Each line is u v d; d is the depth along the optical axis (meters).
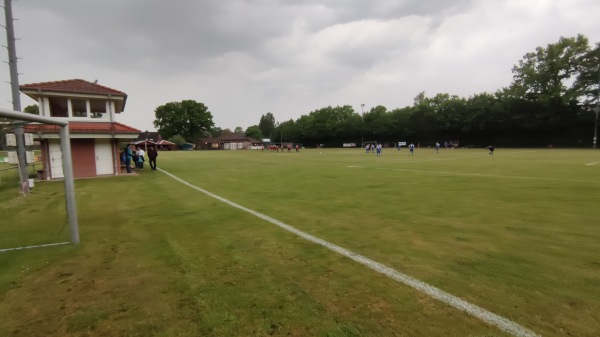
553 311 3.12
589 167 18.33
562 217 6.85
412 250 4.89
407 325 2.93
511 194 9.79
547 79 58.59
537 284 3.69
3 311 3.29
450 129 73.44
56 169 16.73
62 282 3.95
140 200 9.76
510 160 25.20
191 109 111.12
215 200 9.56
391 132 83.12
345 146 91.94
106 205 8.98
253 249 5.04
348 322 3.00
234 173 18.36
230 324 2.99
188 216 7.46
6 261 4.65
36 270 4.32
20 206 8.95
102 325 3.02
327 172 17.92
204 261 4.56
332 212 7.65
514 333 2.79
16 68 13.72
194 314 3.17
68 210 5.44
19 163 11.52
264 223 6.67
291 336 2.80
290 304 3.33
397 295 3.49
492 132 68.12
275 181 14.16
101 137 17.55
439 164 22.27
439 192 10.39
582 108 56.53
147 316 3.15
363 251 4.88
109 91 18.47
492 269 4.13
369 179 14.27
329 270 4.18
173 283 3.87
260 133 143.62
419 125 77.88
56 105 17.27
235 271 4.19
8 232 6.21
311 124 98.19
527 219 6.71
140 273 4.18
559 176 14.15
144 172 19.66
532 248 4.91
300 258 4.62
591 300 3.32
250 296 3.51
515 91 62.19
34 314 3.23
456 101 73.19
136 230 6.28
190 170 20.78
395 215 7.24
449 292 3.54
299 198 9.69
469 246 5.04
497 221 6.57
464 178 14.02
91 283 3.91
